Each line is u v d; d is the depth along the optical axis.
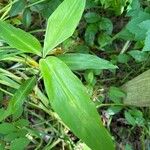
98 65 0.32
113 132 0.43
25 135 0.35
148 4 0.43
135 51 0.41
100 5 0.43
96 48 0.43
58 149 0.40
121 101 0.41
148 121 0.41
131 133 0.43
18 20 0.42
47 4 0.41
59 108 0.28
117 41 0.44
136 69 0.43
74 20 0.29
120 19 0.45
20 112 0.36
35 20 0.44
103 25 0.42
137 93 0.38
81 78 0.42
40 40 0.43
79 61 0.32
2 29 0.30
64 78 0.28
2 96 0.39
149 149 0.41
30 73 0.41
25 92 0.33
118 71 0.44
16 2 0.40
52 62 0.29
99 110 0.42
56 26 0.30
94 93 0.42
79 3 0.29
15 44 0.30
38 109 0.41
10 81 0.39
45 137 0.40
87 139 0.27
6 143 0.35
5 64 0.41
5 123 0.35
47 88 0.28
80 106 0.27
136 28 0.39
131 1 0.40
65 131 0.40
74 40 0.42
